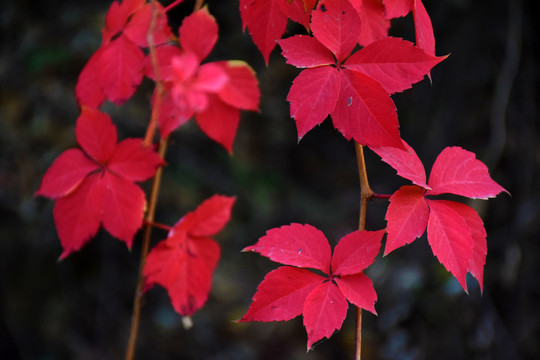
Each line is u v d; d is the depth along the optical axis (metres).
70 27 2.41
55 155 2.44
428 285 2.40
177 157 2.93
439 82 2.54
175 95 0.98
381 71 0.93
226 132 1.00
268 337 3.39
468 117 2.44
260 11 0.96
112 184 0.99
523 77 2.29
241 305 3.33
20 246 2.60
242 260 3.46
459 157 0.96
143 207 0.99
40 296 2.70
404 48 0.93
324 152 3.82
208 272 1.04
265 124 3.26
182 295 1.03
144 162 0.99
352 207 3.69
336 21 0.93
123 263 2.99
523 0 2.27
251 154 3.28
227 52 2.82
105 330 2.84
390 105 0.92
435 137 2.52
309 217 3.53
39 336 2.66
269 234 0.94
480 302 2.26
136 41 0.98
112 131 0.99
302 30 2.14
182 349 3.09
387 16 0.96
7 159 2.42
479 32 2.36
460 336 2.27
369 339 2.94
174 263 1.03
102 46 0.99
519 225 2.24
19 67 2.41
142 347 2.99
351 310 3.19
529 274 2.25
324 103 0.93
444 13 2.46
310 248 0.94
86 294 2.86
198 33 0.98
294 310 0.93
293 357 3.23
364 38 0.98
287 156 3.67
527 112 2.28
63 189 0.99
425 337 2.34
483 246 0.94
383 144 0.93
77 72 2.45
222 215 1.04
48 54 2.36
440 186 0.95
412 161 0.95
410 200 0.94
